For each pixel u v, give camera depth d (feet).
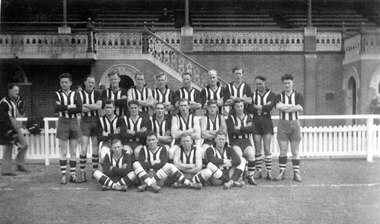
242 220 23.13
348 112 69.36
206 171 30.30
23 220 22.91
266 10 82.69
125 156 30.37
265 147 33.53
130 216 23.84
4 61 58.70
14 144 37.65
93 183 32.42
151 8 82.48
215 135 32.30
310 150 41.81
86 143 32.96
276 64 69.21
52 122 49.03
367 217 23.34
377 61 64.08
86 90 32.81
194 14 81.76
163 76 34.71
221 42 68.44
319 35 70.23
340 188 30.25
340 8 82.58
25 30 72.49
